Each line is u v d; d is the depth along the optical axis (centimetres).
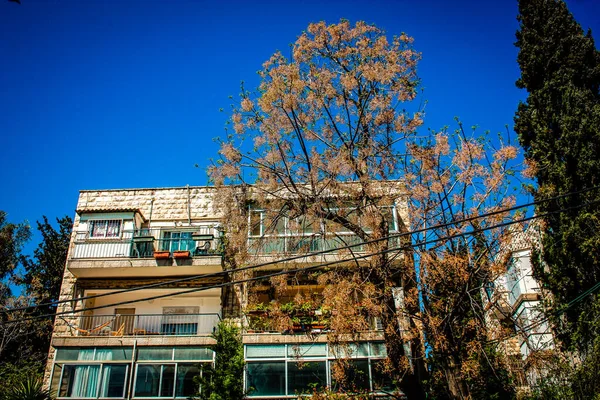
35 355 2800
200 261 2362
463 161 1616
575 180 1706
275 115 1728
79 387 2106
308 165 1727
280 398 1998
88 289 2428
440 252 1587
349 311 1576
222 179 1750
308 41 1809
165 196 2641
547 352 1675
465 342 1577
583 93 1791
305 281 2142
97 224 2519
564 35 1952
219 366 1942
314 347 2075
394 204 1756
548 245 1730
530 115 1914
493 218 1567
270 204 1755
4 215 3116
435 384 1783
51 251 3400
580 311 1634
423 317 1571
